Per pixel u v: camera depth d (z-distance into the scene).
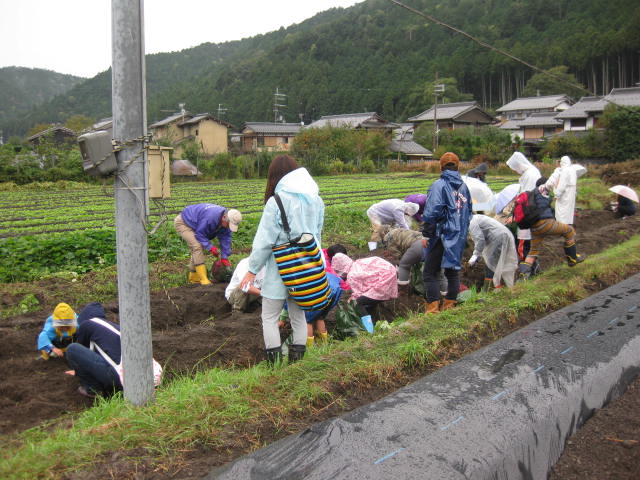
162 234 11.16
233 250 11.75
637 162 30.19
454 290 6.66
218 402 3.81
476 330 5.54
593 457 3.63
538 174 9.62
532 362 4.58
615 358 4.74
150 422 3.53
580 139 49.78
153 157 3.88
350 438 3.40
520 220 7.92
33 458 3.11
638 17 89.94
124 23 3.65
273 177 4.72
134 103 3.74
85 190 39.88
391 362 4.60
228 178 49.22
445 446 3.35
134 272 3.88
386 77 121.12
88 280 9.13
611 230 12.74
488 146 56.47
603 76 96.50
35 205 27.16
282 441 3.37
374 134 59.38
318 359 4.62
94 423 3.76
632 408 4.21
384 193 29.72
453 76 112.38
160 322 6.96
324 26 157.38
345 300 6.92
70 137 62.19
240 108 130.50
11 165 43.84
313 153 53.88
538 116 69.81
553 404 3.93
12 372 5.30
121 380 4.45
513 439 3.50
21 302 7.80
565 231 7.91
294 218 4.46
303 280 4.50
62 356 5.49
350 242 12.47
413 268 8.06
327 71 134.25
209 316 7.30
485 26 124.50
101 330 4.66
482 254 7.82
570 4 122.12
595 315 5.81
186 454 3.24
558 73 94.94
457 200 6.30
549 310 6.37
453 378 4.28
